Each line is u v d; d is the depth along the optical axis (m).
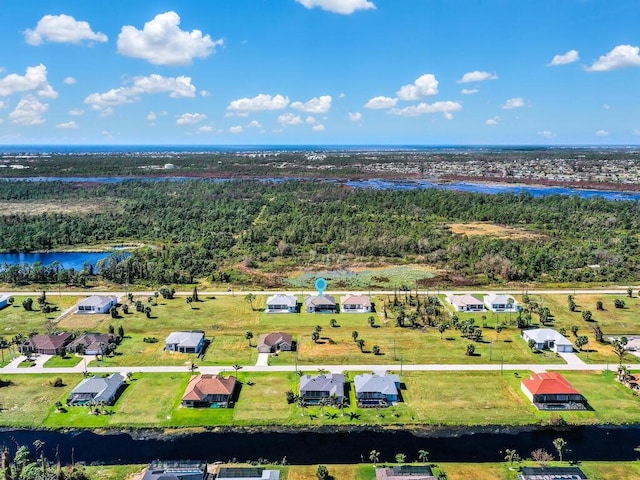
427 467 64.38
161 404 80.25
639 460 67.62
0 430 73.88
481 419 76.81
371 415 77.94
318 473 63.12
